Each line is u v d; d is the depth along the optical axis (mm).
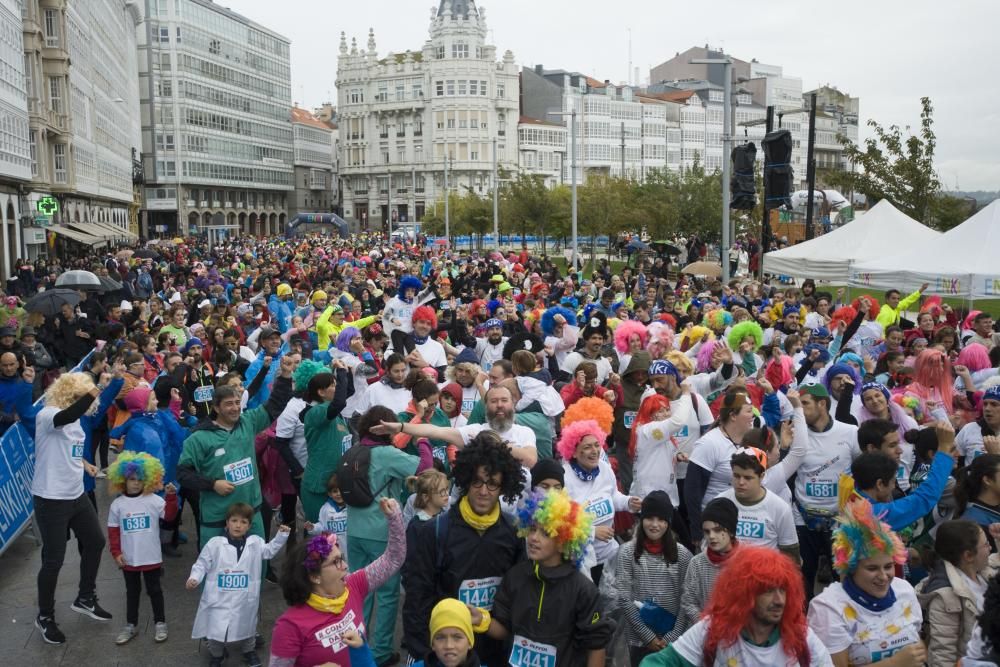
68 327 17250
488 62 140375
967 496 5984
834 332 13250
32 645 7320
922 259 18688
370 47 148125
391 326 13477
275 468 8742
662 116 140625
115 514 7316
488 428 6699
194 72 119375
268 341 10859
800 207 46125
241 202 134000
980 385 10102
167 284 27828
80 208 63938
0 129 37406
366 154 149750
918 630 4688
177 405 9500
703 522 5242
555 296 19234
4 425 9352
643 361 8312
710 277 27156
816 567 7078
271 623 7668
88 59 63531
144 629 7629
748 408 6660
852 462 6523
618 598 5598
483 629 4672
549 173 145250
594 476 6395
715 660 4219
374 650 6730
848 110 152625
